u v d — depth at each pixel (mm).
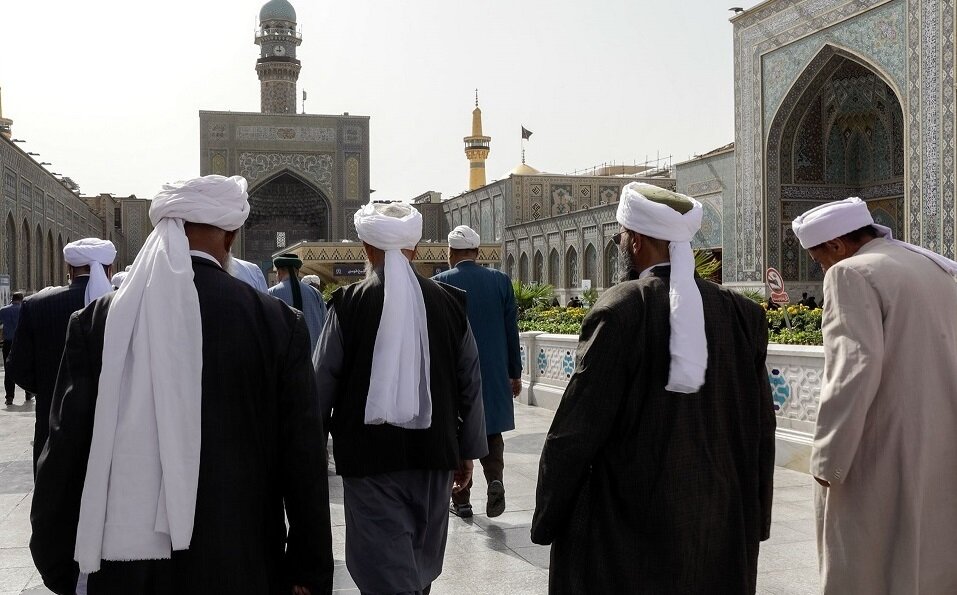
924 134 14250
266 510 1608
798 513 4156
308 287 5391
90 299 3562
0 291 18766
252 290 1673
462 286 4336
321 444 1647
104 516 1471
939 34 13867
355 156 39000
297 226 43625
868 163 19188
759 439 2012
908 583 2174
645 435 1877
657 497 1844
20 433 7523
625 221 2043
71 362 1568
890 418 2213
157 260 1581
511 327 4465
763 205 18891
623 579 1844
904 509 2193
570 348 7898
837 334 2244
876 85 18000
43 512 1508
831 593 2311
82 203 36188
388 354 2510
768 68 18594
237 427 1562
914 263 2299
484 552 3650
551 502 1885
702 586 1876
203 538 1492
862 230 2471
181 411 1505
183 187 1643
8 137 21625
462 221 42281
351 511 2570
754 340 2039
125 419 1495
